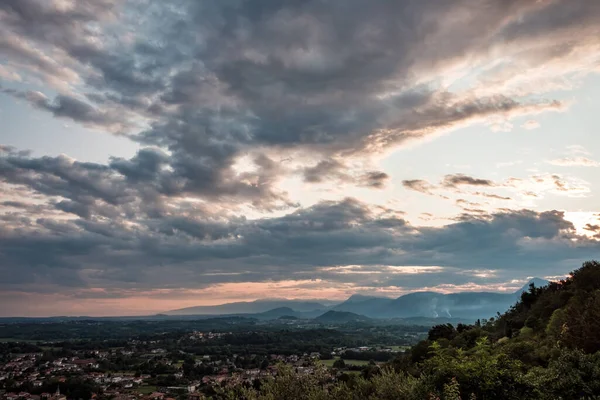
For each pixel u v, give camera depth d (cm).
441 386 1024
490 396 1023
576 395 1061
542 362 1712
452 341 3475
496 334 3556
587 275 2766
